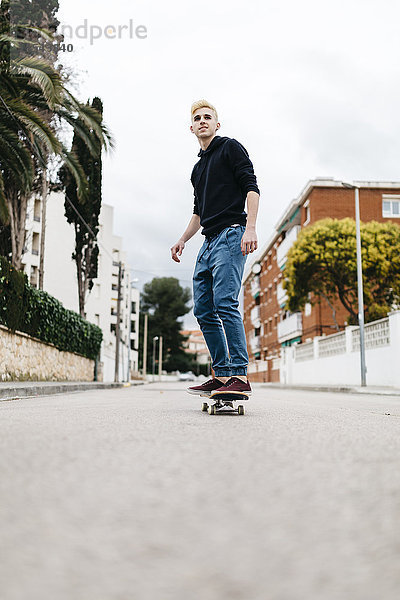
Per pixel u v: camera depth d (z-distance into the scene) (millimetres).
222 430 3287
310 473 1991
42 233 19156
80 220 23859
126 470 2010
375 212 34219
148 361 89812
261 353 54625
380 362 20484
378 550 1184
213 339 4918
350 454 2404
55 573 1037
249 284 62125
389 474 1981
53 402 7332
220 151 4871
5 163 15492
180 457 2283
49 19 17312
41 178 20406
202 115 4977
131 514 1457
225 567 1073
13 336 13547
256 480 1872
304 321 36188
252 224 4621
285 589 963
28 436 2812
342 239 24297
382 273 24234
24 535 1277
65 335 19312
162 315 88000
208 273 4934
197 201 5043
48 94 14016
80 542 1227
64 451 2371
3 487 1739
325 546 1209
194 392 4930
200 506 1541
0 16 14352
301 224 37031
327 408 6359
